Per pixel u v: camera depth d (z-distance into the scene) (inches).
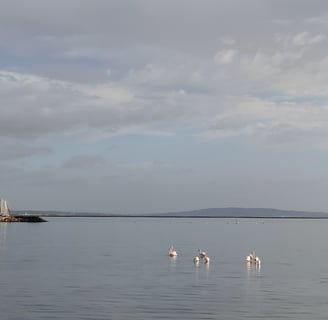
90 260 2506.2
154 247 3526.1
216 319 1230.9
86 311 1290.6
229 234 6146.7
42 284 1694.1
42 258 2571.4
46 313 1264.8
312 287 1696.6
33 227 7362.2
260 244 4146.2
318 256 2942.9
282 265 2400.3
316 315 1282.0
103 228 7765.8
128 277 1889.8
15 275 1911.9
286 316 1269.7
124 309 1318.9
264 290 1627.7
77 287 1642.5
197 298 1476.4
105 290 1590.8
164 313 1280.8
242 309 1337.4
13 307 1326.3
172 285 1708.9
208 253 3090.6
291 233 6683.1
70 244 3730.3
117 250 3186.5
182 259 2625.5
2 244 3634.4
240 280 1850.4
